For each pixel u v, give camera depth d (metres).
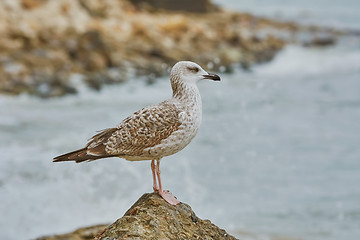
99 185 13.52
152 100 23.23
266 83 26.61
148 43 30.16
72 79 24.27
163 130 6.17
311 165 15.48
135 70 26.75
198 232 6.10
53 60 25.27
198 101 6.37
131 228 5.71
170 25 34.19
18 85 22.80
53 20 31.11
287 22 42.41
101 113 20.75
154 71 27.11
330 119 20.33
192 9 41.84
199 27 34.84
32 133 17.64
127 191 13.27
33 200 12.44
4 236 10.79
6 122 18.81
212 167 15.16
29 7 31.81
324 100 23.34
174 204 6.24
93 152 6.25
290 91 25.02
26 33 27.14
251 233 11.45
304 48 34.69
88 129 18.39
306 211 12.54
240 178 14.47
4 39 26.38
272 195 13.42
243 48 32.41
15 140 16.81
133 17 35.97
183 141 6.26
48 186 13.25
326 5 55.19
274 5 55.81
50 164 14.71
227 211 12.48
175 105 6.28
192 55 29.44
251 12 49.91
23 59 24.64
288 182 14.24
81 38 27.50
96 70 25.73
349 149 16.81
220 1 57.16
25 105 21.28
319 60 32.25
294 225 11.85
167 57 28.61
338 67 30.91
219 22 39.03
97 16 34.81
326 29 40.12
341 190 13.72
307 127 19.25
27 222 11.40
